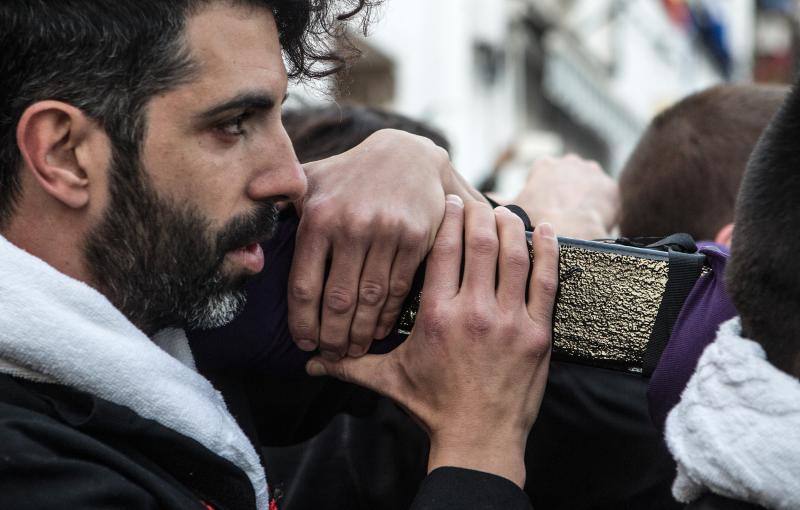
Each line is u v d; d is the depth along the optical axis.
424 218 1.03
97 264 0.94
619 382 1.20
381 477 1.33
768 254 0.80
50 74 0.91
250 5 0.95
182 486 0.95
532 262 1.06
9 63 0.91
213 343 1.07
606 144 10.53
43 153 0.92
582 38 9.45
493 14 7.03
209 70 0.92
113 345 0.92
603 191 1.67
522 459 1.03
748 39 13.96
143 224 0.93
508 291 1.03
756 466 0.76
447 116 6.13
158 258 0.94
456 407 1.02
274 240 1.08
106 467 0.89
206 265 0.95
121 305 0.95
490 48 6.96
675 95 12.50
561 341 1.07
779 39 13.63
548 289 1.04
